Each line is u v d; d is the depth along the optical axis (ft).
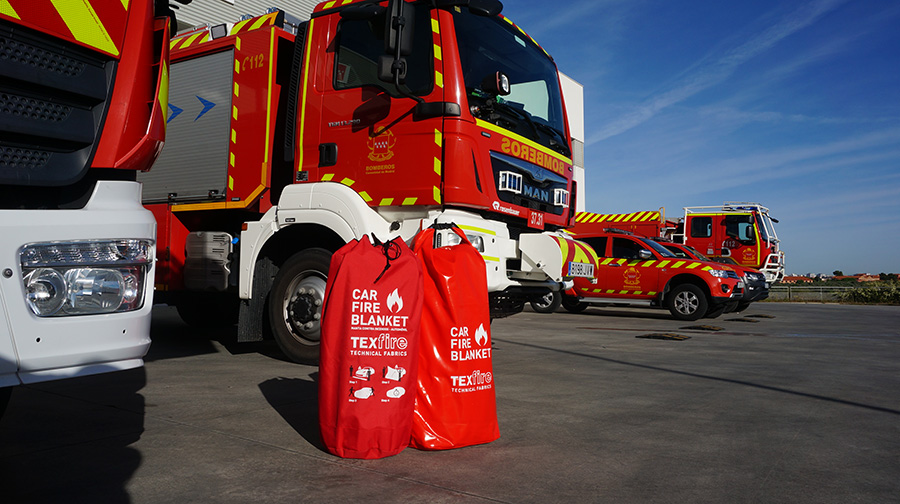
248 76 18.85
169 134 20.49
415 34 16.17
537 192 18.13
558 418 12.55
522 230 18.24
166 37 8.68
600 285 42.68
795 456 10.37
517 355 21.22
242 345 22.34
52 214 7.02
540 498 8.27
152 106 8.27
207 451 9.84
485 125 16.02
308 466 9.26
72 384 14.75
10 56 6.81
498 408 13.30
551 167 18.92
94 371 7.24
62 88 7.25
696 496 8.48
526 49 18.94
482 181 15.74
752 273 48.73
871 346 25.98
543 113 19.27
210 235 19.66
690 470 9.55
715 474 9.40
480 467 9.43
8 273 6.57
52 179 7.24
